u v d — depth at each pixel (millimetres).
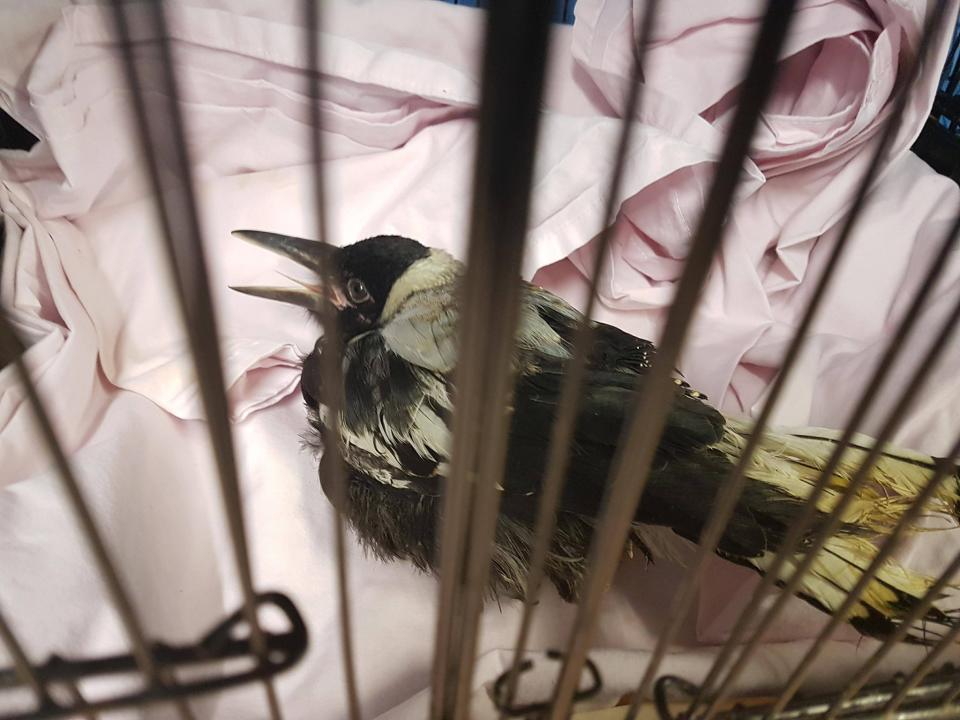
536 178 171
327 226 185
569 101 758
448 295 460
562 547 410
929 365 239
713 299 652
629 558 475
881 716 376
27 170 690
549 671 426
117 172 674
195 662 309
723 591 477
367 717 456
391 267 474
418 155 727
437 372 441
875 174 213
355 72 734
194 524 527
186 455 563
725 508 254
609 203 184
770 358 615
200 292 176
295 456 555
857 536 391
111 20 150
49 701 297
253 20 718
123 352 606
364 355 460
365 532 484
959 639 376
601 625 471
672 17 709
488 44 154
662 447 413
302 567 500
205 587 498
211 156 742
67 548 449
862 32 688
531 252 545
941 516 418
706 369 611
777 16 151
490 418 207
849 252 655
